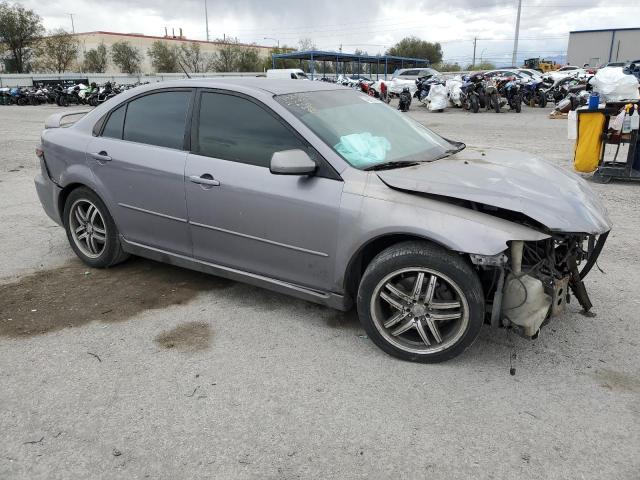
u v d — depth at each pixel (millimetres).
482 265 3031
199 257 4121
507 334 3576
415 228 3078
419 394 3006
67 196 4875
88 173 4539
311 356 3408
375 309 3344
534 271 3217
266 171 3637
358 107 4133
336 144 3535
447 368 3252
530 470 2451
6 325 3842
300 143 3547
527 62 55438
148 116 4297
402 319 3309
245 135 3768
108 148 4430
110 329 3777
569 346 3484
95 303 4180
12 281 4605
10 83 44906
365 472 2457
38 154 5020
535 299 3064
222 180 3779
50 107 29703
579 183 3654
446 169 3453
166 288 4441
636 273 4652
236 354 3441
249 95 3785
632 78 9133
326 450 2594
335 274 3461
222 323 3850
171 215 4125
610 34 58562
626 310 3971
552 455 2541
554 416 2811
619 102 8164
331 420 2803
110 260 4711
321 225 3408
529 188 3227
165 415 2854
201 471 2475
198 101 4023
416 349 3299
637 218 6297
